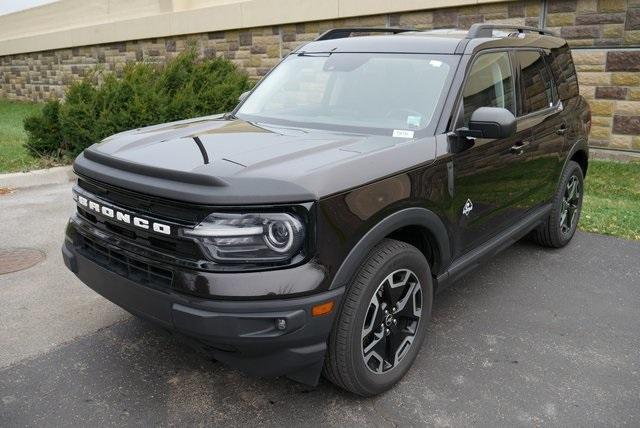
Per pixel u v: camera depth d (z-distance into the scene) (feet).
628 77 25.86
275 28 37.29
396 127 11.62
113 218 9.66
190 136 11.20
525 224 14.88
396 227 9.83
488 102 12.91
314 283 8.54
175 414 9.95
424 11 30.48
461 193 11.63
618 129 26.71
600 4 25.71
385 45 13.66
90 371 11.18
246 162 9.16
